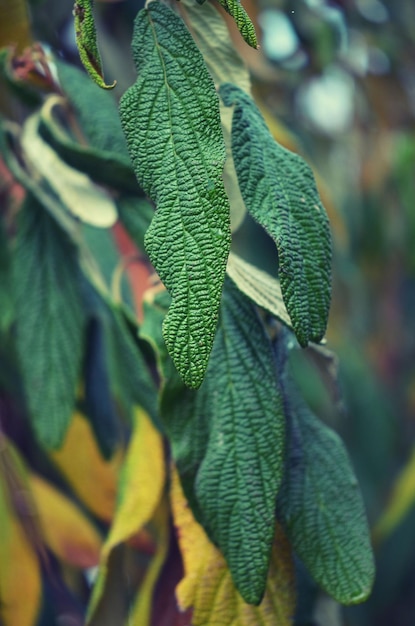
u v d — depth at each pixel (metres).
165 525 0.61
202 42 0.53
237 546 0.50
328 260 0.47
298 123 1.20
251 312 0.52
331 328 1.14
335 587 0.53
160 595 0.60
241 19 0.41
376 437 1.14
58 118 0.67
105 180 0.59
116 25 0.87
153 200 0.43
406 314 1.35
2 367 0.73
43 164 0.61
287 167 0.48
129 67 0.86
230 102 0.49
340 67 1.22
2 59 0.66
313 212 0.48
